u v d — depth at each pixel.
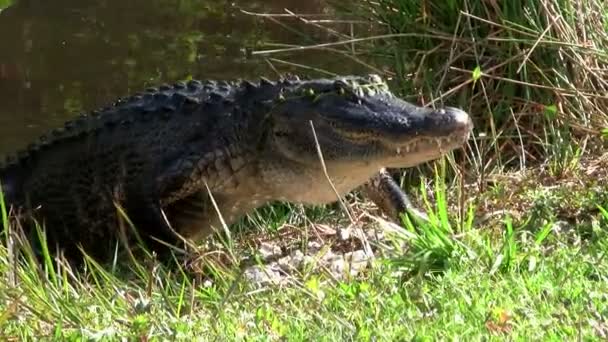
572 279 7.42
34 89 15.71
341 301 7.39
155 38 17.69
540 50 11.24
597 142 11.15
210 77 15.58
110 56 16.94
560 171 10.60
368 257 8.54
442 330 6.57
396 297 7.32
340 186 9.53
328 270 8.25
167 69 16.20
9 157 11.16
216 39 17.36
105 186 10.15
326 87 9.33
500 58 11.36
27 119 14.64
